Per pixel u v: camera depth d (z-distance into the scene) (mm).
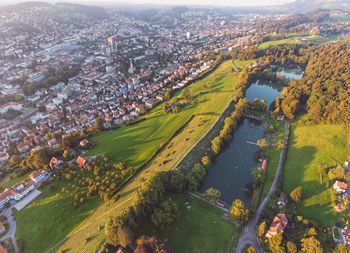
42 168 173125
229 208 135500
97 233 119500
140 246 101688
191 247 113562
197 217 128625
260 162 176750
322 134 190750
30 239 127438
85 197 146500
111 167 170875
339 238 115750
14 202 149875
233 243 117125
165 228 119062
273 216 128875
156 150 187000
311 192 142625
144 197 121688
